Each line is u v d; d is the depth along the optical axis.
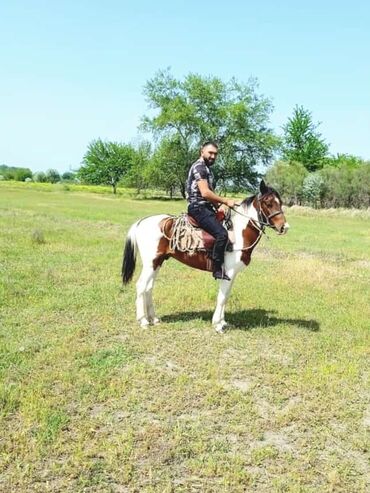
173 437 4.71
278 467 4.36
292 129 73.00
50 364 6.24
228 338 7.47
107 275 11.18
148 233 7.64
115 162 71.38
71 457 4.32
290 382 6.06
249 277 11.70
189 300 9.33
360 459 4.59
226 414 5.25
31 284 9.94
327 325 8.34
